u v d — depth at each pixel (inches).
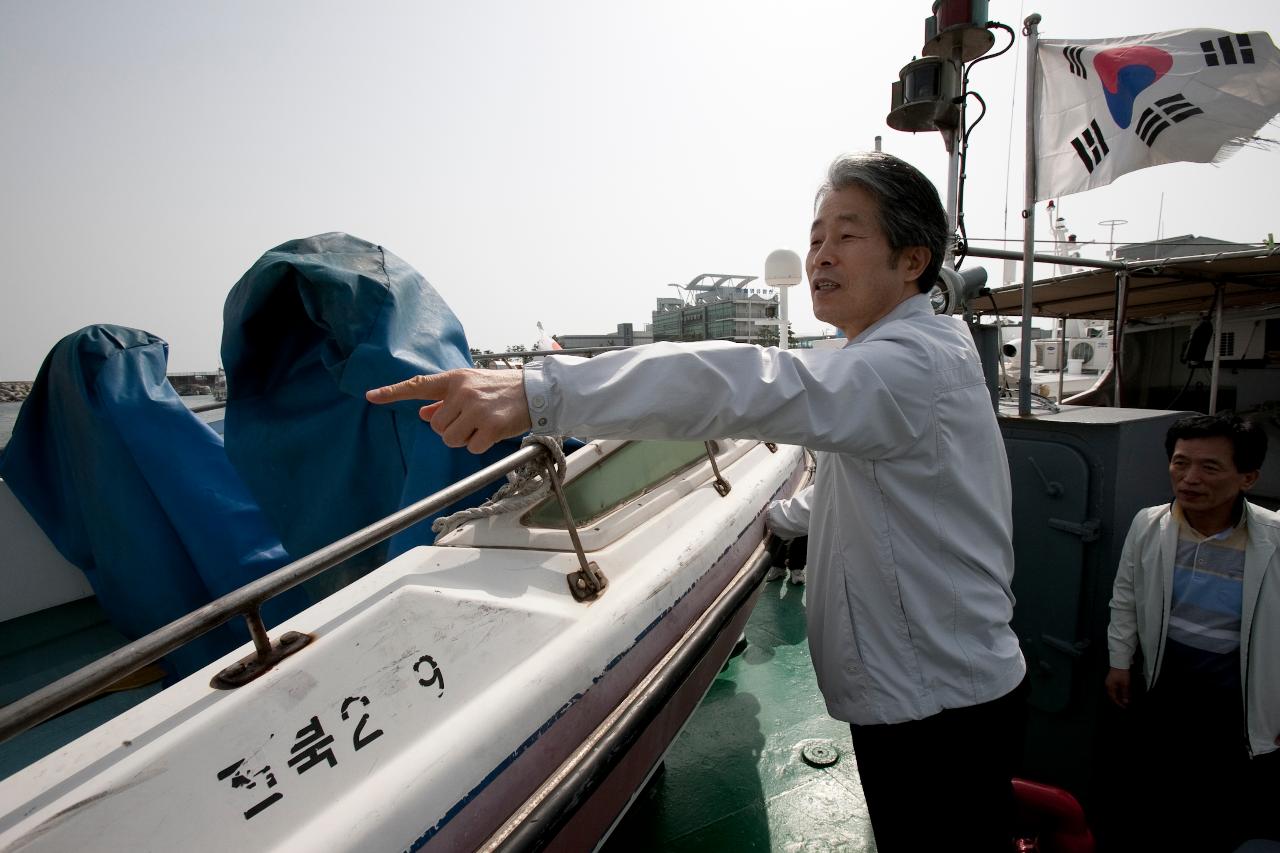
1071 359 379.6
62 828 31.5
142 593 84.7
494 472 47.3
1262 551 63.9
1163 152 89.7
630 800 59.0
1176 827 72.1
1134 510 79.7
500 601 48.0
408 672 41.7
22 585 110.7
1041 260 115.6
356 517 74.0
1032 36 92.7
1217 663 68.0
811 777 89.8
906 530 44.3
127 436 83.0
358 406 71.7
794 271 181.2
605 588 52.6
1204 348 205.0
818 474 53.6
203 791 34.0
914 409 40.2
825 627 50.9
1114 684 74.5
